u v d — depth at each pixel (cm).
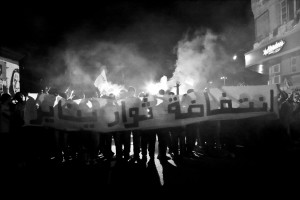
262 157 754
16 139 676
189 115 795
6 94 650
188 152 816
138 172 656
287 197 446
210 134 821
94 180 601
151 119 783
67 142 802
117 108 782
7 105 642
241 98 811
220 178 573
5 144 634
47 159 771
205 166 686
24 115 748
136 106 782
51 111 765
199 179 574
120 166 727
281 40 1658
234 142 836
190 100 800
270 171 608
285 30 1683
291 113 895
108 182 584
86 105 777
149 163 744
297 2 1595
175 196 479
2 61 1319
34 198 494
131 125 780
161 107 791
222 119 805
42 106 762
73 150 798
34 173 668
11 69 1414
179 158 802
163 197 477
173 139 811
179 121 790
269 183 524
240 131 862
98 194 509
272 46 1753
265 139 870
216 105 805
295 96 1018
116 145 802
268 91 811
